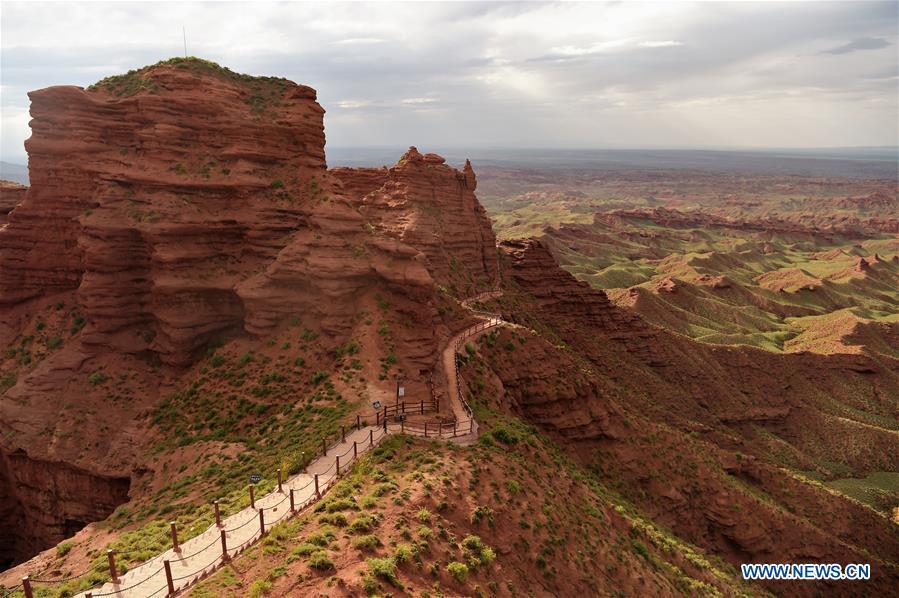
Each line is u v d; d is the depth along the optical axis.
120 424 50.34
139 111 56.38
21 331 57.59
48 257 58.03
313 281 53.78
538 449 46.31
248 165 57.53
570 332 105.62
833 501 74.56
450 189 110.75
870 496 92.31
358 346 50.78
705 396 109.50
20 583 30.41
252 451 41.66
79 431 49.22
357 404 44.75
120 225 53.28
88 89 59.56
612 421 65.44
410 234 96.50
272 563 24.47
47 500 48.22
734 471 71.62
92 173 56.31
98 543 33.69
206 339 55.16
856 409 120.50
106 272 54.00
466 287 98.75
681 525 60.03
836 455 105.75
